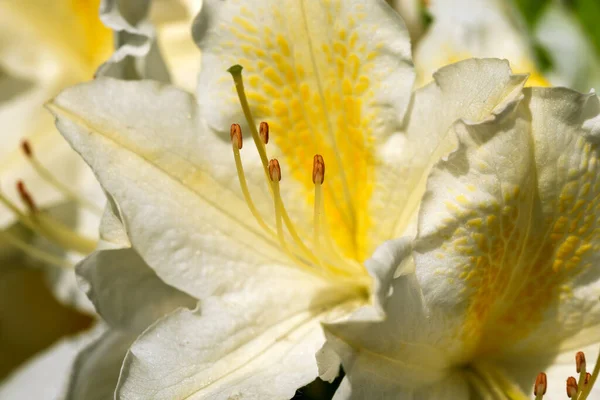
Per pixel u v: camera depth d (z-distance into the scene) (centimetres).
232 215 23
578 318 23
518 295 23
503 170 22
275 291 23
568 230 23
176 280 23
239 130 23
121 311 23
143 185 23
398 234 23
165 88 23
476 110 22
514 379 23
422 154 23
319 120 23
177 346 23
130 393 22
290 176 23
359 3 23
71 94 23
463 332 23
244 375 23
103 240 23
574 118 22
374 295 21
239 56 23
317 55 23
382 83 23
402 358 22
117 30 23
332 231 24
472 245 22
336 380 24
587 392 22
